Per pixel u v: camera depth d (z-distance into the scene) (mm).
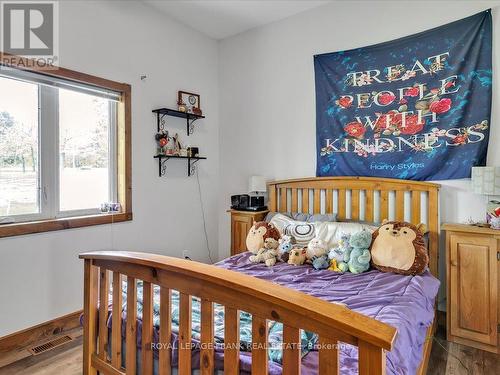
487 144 2359
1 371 1972
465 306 2197
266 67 3533
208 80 3807
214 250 3928
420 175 2621
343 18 3008
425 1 2600
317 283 1947
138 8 3002
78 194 2672
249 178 3607
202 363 1135
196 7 3150
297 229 2658
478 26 2369
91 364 1590
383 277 1997
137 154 3018
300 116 3295
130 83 2939
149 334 1324
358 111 2912
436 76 2543
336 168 3043
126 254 1425
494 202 2236
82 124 2684
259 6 3145
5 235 2160
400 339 1277
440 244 2547
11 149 2281
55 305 2436
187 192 3566
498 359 2055
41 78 2355
